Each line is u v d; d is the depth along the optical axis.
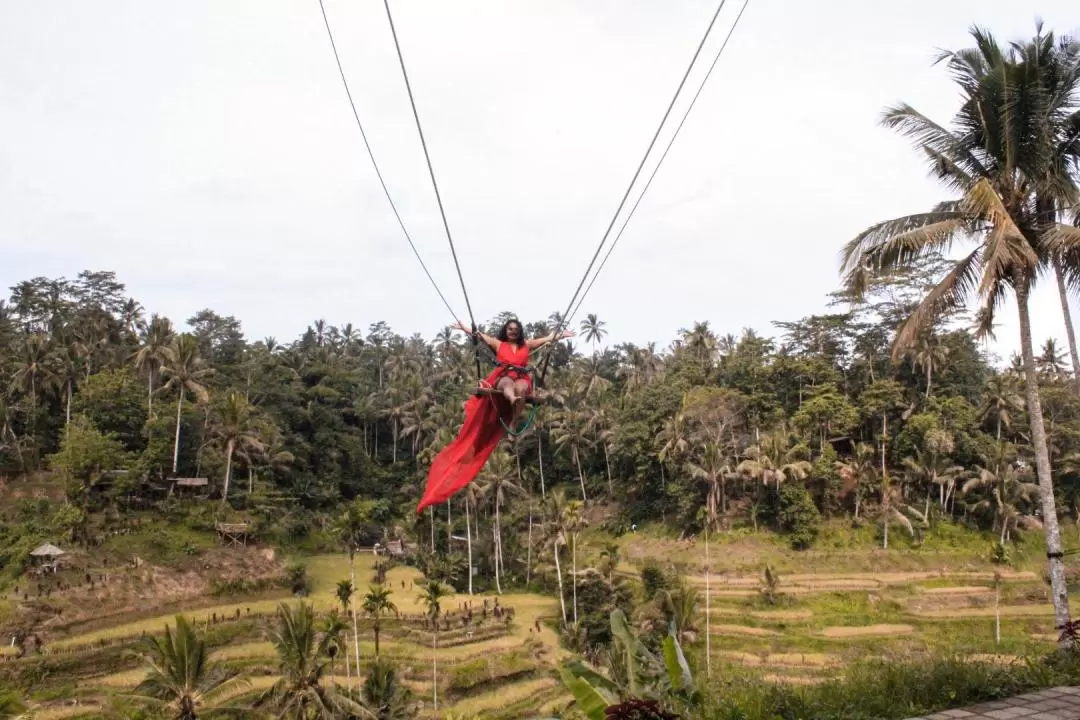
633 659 10.05
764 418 82.25
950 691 9.77
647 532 79.88
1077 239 17.69
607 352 129.88
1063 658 11.75
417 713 39.06
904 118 20.80
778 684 10.73
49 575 55.88
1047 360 86.19
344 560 81.06
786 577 63.09
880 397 76.81
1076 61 18.80
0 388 80.81
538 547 77.56
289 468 92.94
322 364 113.75
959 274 20.02
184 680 34.06
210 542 69.38
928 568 63.81
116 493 70.12
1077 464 73.38
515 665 51.09
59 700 41.88
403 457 112.56
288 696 34.53
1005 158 19.53
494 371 8.74
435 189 7.94
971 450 71.31
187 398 87.62
